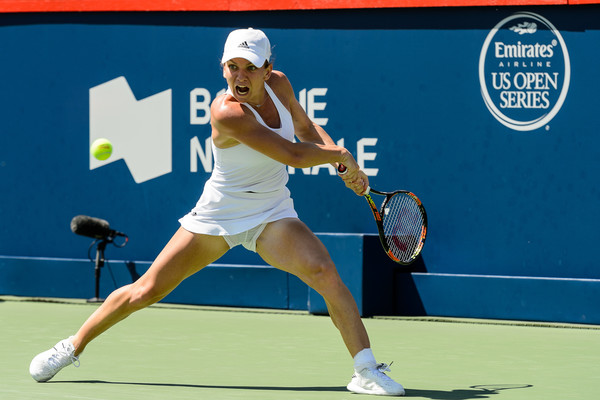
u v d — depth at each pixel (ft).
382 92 67.31
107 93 73.97
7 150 76.07
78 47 74.59
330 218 69.00
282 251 41.86
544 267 63.82
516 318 63.26
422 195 66.64
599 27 62.13
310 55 68.90
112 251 74.13
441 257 66.39
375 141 67.67
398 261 46.19
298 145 40.34
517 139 64.28
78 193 74.95
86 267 73.67
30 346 54.39
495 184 64.85
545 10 63.26
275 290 68.95
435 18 65.82
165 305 71.05
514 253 64.54
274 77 43.09
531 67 63.77
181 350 53.26
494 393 41.78
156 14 72.43
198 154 71.72
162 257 42.70
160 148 72.74
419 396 40.93
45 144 75.51
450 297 64.85
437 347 54.54
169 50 72.28
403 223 57.57
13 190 76.07
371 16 67.31
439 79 65.92
